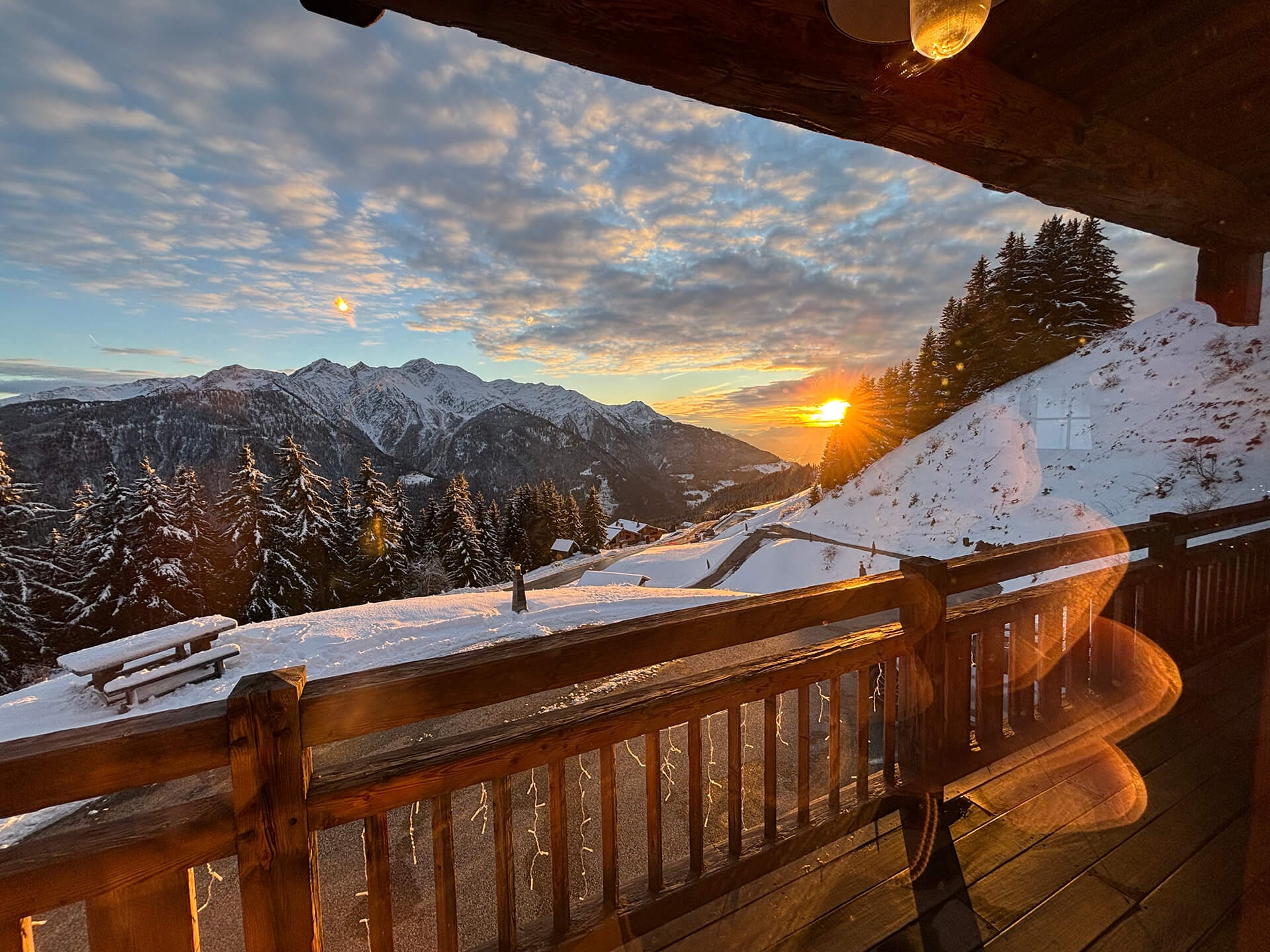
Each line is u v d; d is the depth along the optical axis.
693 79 1.59
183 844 1.11
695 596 10.05
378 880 1.33
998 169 2.33
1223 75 2.06
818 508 37.03
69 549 22.59
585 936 1.60
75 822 3.41
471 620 8.23
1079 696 2.96
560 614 8.54
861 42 1.61
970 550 19.06
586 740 1.58
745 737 3.74
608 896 1.69
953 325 35.56
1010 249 32.84
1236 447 16.11
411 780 1.33
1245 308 3.40
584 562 43.84
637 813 2.94
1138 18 1.79
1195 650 3.55
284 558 24.47
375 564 29.33
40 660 18.70
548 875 2.53
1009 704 2.70
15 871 0.99
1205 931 1.71
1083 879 1.93
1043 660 2.82
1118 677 3.14
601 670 1.55
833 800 2.11
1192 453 17.09
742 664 1.95
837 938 1.73
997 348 33.06
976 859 2.04
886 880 1.96
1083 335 29.92
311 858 1.23
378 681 1.27
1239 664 3.55
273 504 25.38
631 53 1.46
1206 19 1.79
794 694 4.39
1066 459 21.42
